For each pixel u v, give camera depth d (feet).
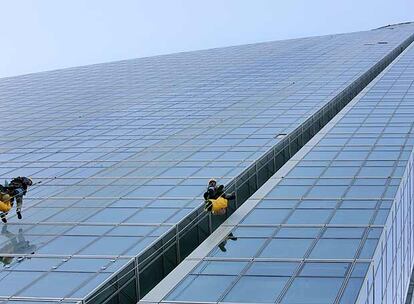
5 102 273.95
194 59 394.11
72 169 137.49
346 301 63.62
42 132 189.57
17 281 74.74
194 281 71.41
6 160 151.74
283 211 93.04
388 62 326.24
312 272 71.31
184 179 121.08
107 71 370.73
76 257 82.02
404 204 108.37
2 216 98.48
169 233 89.25
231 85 261.44
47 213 103.60
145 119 197.57
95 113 219.00
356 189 101.04
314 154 126.11
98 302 70.64
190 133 168.86
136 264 79.51
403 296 108.99
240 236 84.53
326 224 86.28
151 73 335.26
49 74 388.16
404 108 170.19
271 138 153.58
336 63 307.58
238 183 117.08
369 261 72.90
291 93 227.61
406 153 121.49
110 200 109.60
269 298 65.67
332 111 206.08
